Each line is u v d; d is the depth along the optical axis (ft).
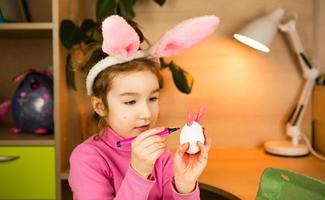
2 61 4.01
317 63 3.86
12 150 3.17
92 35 3.21
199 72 3.94
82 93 3.54
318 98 3.78
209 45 3.92
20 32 3.36
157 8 3.87
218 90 3.96
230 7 3.89
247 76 3.95
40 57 4.00
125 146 2.38
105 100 2.25
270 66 3.95
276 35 3.92
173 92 3.94
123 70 2.14
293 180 1.89
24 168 3.17
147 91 2.15
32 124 3.39
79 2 3.76
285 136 4.00
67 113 3.33
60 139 3.14
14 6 3.49
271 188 1.98
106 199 2.19
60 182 3.15
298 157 3.58
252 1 3.89
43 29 3.14
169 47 2.20
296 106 3.89
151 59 2.24
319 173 3.05
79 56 3.03
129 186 1.98
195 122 2.15
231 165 3.31
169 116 3.95
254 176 2.99
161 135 2.00
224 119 3.98
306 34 3.90
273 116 3.99
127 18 3.41
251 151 3.83
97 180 2.25
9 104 3.72
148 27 3.88
